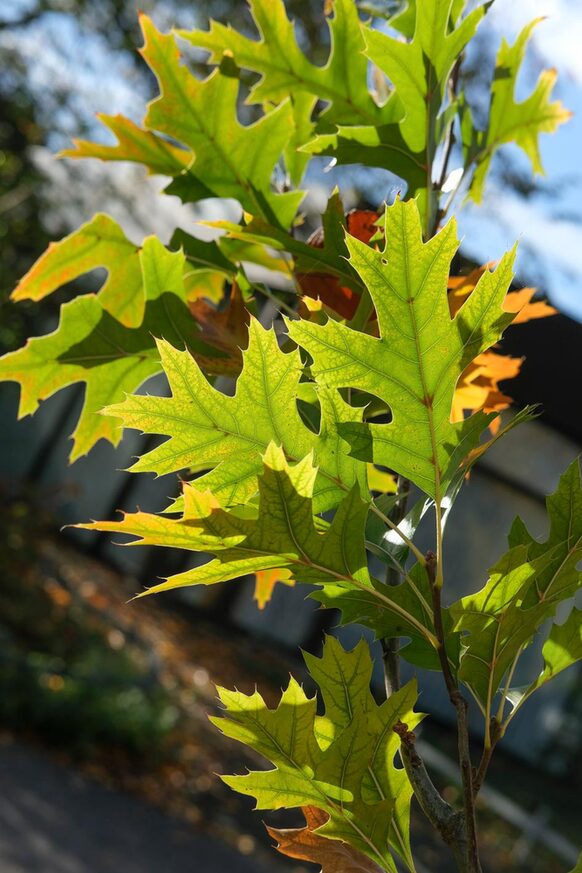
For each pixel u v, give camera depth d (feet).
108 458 48.44
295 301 4.76
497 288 3.54
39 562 41.16
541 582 3.64
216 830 27.89
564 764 39.40
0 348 38.75
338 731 3.65
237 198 4.79
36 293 4.86
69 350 4.54
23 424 50.06
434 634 3.75
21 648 32.83
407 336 3.56
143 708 31.32
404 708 3.61
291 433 3.60
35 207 39.58
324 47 33.35
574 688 39.32
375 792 3.64
